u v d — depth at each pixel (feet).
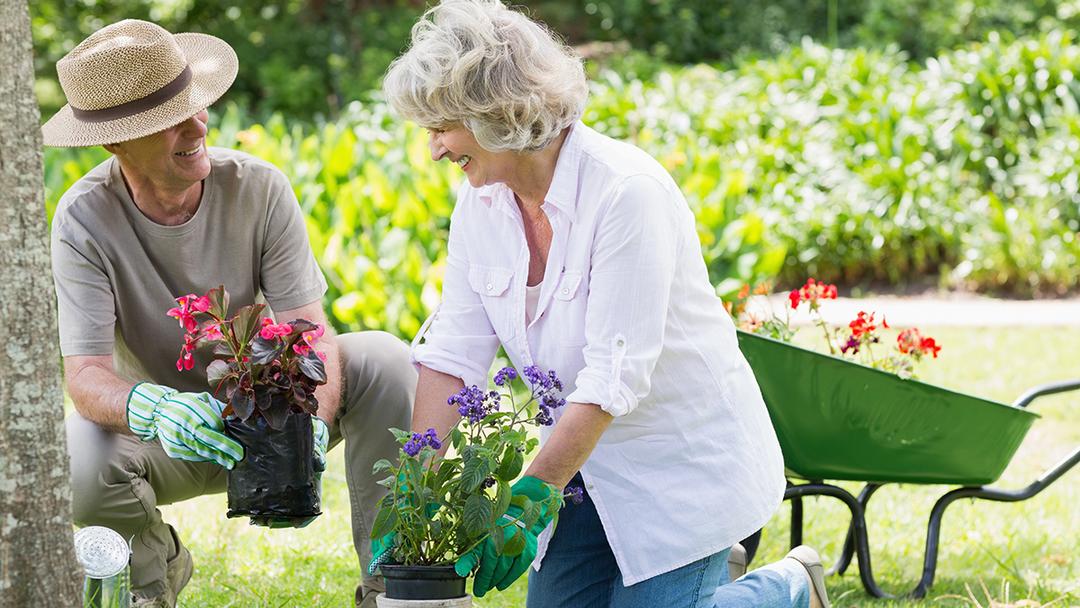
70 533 10.54
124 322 14.58
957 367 32.40
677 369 12.62
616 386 11.76
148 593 14.66
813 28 69.36
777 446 13.66
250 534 19.85
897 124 46.98
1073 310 39.88
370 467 15.12
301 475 12.57
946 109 47.75
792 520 18.21
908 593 17.95
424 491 11.56
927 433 16.42
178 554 15.23
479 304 13.53
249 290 14.92
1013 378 31.32
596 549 13.78
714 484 12.78
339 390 14.74
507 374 11.80
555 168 12.20
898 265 43.52
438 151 12.05
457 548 11.78
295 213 14.99
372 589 15.26
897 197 44.19
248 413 12.23
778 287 43.24
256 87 67.26
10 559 10.14
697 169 37.55
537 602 14.11
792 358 16.10
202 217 14.35
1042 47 48.52
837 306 40.75
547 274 12.54
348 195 32.27
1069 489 23.68
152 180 13.69
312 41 68.33
